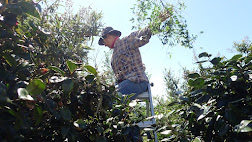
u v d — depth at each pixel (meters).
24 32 1.29
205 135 1.36
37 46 1.35
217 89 1.32
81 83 1.22
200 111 1.34
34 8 0.99
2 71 0.90
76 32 1.45
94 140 1.24
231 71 1.37
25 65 1.00
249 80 1.33
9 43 1.01
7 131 0.68
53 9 1.45
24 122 0.83
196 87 1.36
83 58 1.51
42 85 0.85
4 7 0.92
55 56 1.35
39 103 0.98
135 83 2.43
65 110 1.04
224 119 1.27
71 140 1.06
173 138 1.42
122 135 1.37
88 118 1.32
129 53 2.54
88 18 1.49
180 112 1.65
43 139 1.09
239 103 1.28
